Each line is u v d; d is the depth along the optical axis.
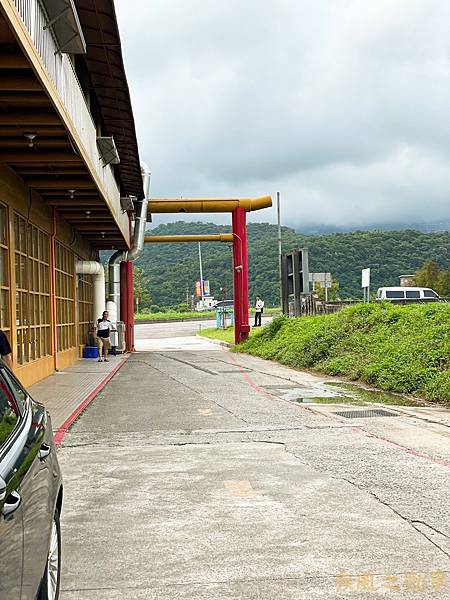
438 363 16.31
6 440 3.61
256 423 11.89
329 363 21.28
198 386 17.83
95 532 6.13
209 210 35.47
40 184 17.19
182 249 137.88
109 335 28.27
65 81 12.39
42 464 4.00
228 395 15.92
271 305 94.81
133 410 13.59
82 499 7.20
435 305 21.31
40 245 19.88
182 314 83.56
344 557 5.45
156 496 7.28
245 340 35.00
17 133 12.95
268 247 102.06
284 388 17.39
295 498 7.12
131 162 25.19
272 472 8.27
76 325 26.94
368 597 4.70
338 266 85.88
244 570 5.21
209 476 8.10
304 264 31.34
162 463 8.84
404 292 40.31
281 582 4.98
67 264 25.19
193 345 41.62
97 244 31.61
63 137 13.66
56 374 21.19
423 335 18.62
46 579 4.05
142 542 5.86
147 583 5.00
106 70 17.36
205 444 10.06
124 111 20.14
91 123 15.97
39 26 10.24
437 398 14.73
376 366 18.25
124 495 7.34
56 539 4.43
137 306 93.75
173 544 5.80
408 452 9.40
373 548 5.63
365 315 23.81
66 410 13.58
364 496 7.16
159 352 33.94
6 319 15.55
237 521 6.39
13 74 10.59
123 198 26.38
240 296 36.06
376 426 11.55
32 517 3.57
